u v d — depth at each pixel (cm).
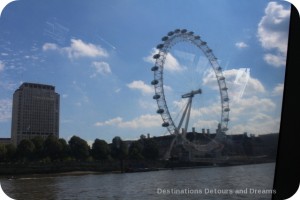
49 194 901
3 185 877
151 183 973
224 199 985
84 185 923
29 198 891
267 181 977
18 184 885
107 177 941
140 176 972
